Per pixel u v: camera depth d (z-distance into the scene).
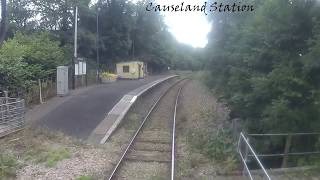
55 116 26.12
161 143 20.98
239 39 22.98
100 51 69.06
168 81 71.25
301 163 14.80
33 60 36.06
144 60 90.31
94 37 61.38
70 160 16.97
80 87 44.78
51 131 21.72
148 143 20.92
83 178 14.25
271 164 16.53
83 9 60.78
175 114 30.38
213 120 24.09
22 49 34.09
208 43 30.83
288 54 15.60
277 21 15.90
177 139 21.83
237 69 19.59
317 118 15.02
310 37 15.07
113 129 23.12
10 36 56.72
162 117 29.50
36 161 16.56
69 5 57.16
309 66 14.38
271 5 16.12
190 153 18.22
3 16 27.94
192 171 15.57
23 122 22.61
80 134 22.05
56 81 36.53
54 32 57.81
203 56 33.44
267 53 16.47
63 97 34.38
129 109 29.52
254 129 17.50
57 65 38.38
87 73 52.19
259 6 20.00
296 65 15.16
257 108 17.03
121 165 16.58
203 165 16.45
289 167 14.82
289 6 15.58
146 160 17.42
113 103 31.34
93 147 19.42
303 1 15.39
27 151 17.88
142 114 30.12
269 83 15.41
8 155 16.50
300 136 15.59
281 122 15.26
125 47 74.31
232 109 21.25
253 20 18.72
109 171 15.62
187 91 51.78
